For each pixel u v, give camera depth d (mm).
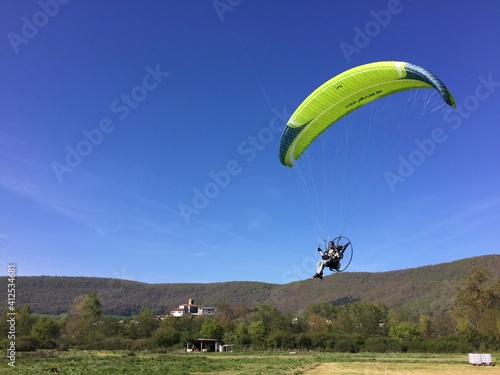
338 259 21031
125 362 57094
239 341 102812
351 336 96250
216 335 103000
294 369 46719
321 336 96375
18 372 41844
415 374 42656
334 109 22500
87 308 114062
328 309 147750
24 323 90750
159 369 46312
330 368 48531
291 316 126938
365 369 47406
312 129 23453
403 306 182250
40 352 73500
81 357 64562
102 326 110562
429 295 185625
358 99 22141
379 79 20516
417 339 93438
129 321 120625
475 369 48375
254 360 63344
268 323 120000
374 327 113062
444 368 49250
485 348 82688
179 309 189875
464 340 84625
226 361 61219
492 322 85125
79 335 101562
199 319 126000
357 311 119812
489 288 94188
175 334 99062
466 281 97562
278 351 92875
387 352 87438
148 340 98062
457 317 99312
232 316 165125
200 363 56031
